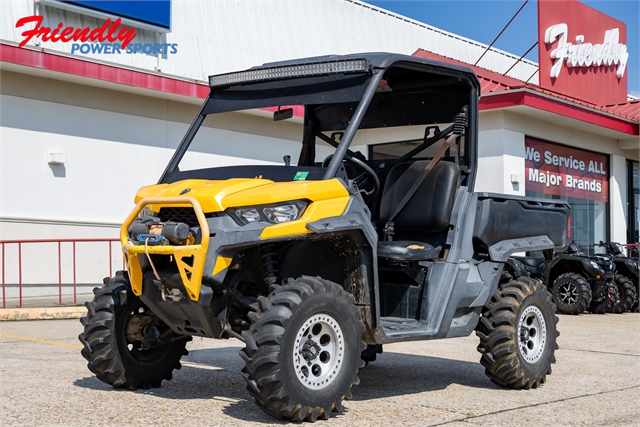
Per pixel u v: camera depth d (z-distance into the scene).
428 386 6.04
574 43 18.80
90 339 5.35
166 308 4.85
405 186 5.96
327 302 4.64
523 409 5.14
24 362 6.68
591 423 4.72
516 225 6.30
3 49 11.66
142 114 14.10
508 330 5.88
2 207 12.29
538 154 17.53
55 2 13.02
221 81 5.80
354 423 4.58
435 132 6.23
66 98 13.09
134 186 13.98
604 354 8.03
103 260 13.59
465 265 5.80
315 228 4.65
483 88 16.44
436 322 5.58
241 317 5.00
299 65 5.38
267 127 11.99
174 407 4.90
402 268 5.88
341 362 4.73
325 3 18.83
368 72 5.11
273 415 4.48
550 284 14.50
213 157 11.49
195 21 15.63
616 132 19.02
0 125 12.29
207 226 4.45
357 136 6.55
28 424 4.37
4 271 11.31
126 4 13.99
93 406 4.88
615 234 20.19
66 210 13.08
